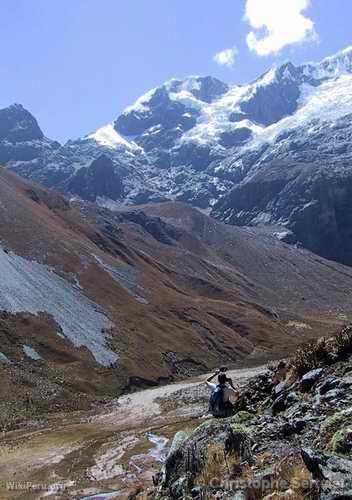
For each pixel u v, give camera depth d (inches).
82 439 1819.6
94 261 4655.5
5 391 2342.5
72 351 2965.1
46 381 2576.3
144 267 6230.3
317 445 343.6
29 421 2175.2
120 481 1210.6
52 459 1542.8
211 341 4505.4
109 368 3024.1
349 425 344.8
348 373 517.7
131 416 2274.9
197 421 1772.9
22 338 2829.7
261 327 5600.4
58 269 4033.0
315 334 6284.5
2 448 1744.6
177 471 387.9
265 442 382.3
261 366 4015.8
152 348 3659.0
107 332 3494.1
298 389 558.6
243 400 633.6
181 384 3176.7
